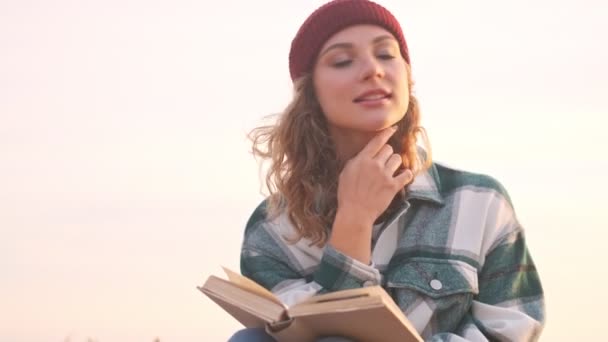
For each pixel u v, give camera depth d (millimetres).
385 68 3100
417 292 3057
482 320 3062
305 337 2598
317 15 3209
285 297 2920
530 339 3010
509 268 3150
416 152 3283
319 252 3209
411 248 3146
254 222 3379
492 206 3189
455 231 3156
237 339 2637
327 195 3246
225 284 2617
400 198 3199
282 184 3279
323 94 3174
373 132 3158
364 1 3178
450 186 3258
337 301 2402
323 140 3266
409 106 3309
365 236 2988
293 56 3316
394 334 2477
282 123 3311
